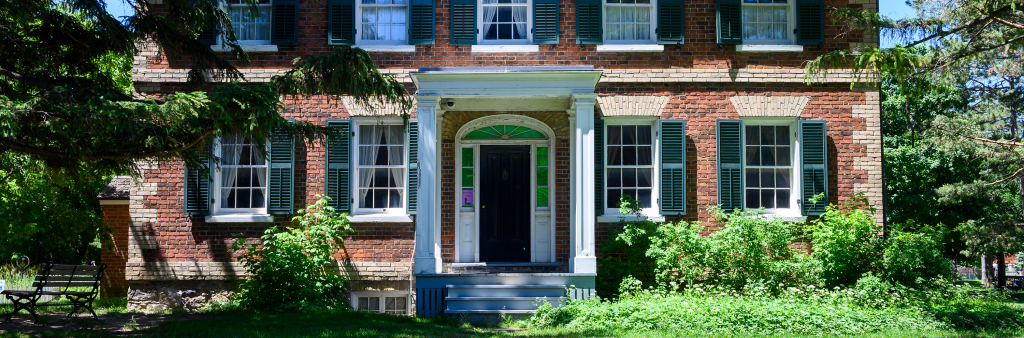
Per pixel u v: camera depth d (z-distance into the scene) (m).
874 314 9.62
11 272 18.75
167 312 10.75
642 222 11.81
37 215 18.81
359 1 12.50
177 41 10.04
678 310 9.48
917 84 10.74
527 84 10.95
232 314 10.32
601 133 12.18
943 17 10.59
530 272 11.77
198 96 7.78
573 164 11.72
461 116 12.52
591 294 10.69
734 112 12.27
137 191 12.22
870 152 12.27
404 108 10.17
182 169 12.23
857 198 11.69
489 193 12.74
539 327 9.71
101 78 10.37
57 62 9.91
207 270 12.07
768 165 12.40
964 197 23.42
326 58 9.18
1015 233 21.27
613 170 12.31
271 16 12.33
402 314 11.38
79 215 15.27
